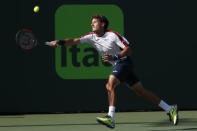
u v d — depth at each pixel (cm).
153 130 2020
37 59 2494
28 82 2494
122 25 2530
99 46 2000
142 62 2552
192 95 2586
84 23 2508
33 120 2322
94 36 2000
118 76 1952
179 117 2394
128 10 2531
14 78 2484
